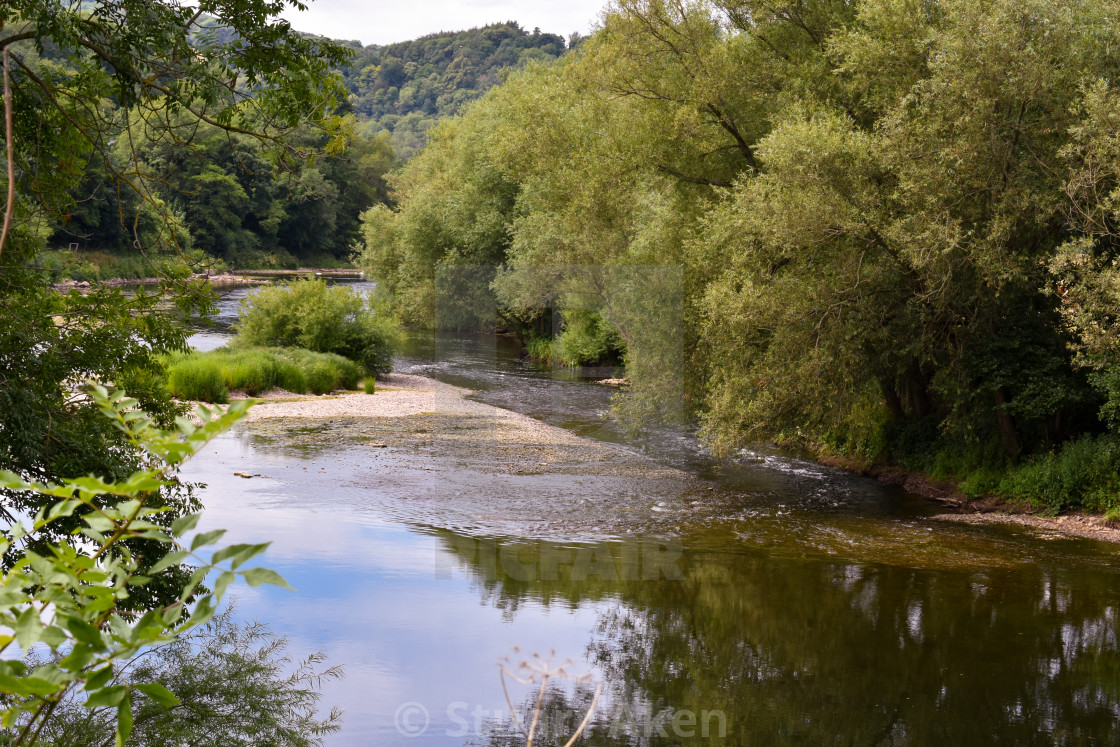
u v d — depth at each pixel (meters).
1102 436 12.42
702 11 14.93
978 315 12.52
